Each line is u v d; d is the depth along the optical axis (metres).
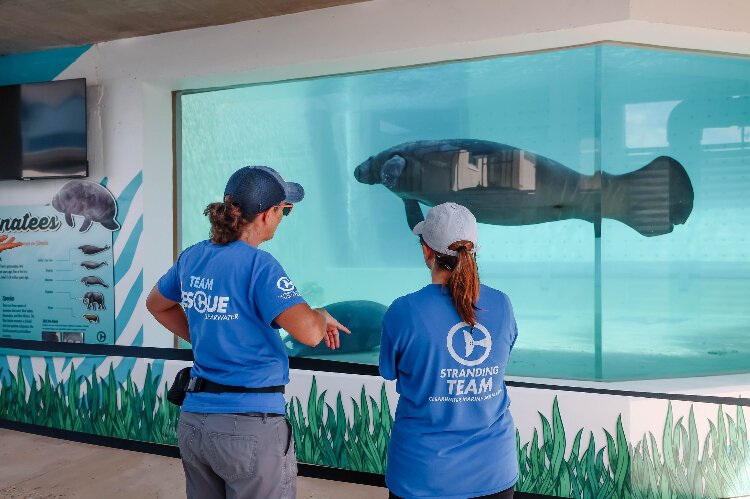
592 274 4.48
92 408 4.89
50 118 4.89
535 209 4.69
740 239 4.53
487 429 1.79
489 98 4.83
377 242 5.40
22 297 5.15
